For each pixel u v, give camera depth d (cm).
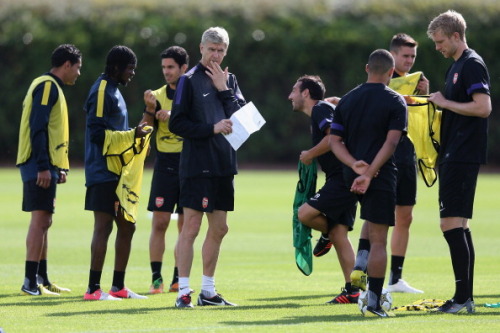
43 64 12950
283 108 13112
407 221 3628
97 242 3350
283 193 8794
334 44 13000
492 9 12900
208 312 3022
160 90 3919
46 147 3478
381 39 12938
